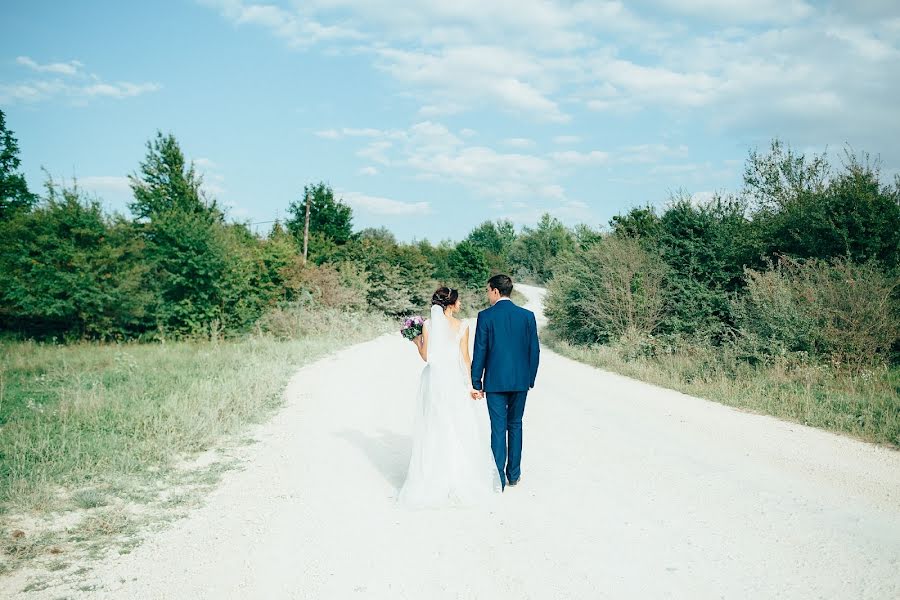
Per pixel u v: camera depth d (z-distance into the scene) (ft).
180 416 25.99
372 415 30.32
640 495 18.33
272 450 23.50
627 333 60.80
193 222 68.49
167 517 16.38
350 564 13.57
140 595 12.03
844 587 12.42
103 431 24.31
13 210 87.10
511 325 18.97
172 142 89.51
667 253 65.46
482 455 18.25
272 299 81.61
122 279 61.57
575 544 14.67
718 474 20.48
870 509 17.12
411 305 124.88
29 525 15.51
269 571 13.19
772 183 91.71
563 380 44.65
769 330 44.04
